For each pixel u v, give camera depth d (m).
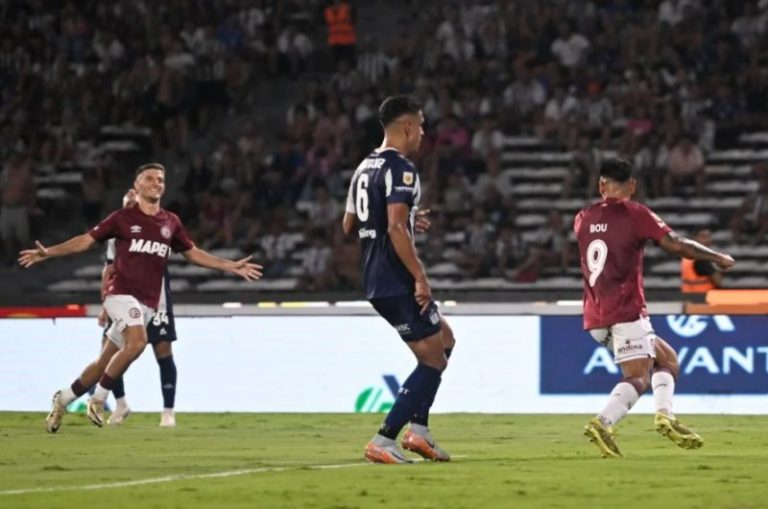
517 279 64.69
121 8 80.44
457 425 41.03
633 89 71.12
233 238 69.69
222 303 60.03
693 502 20.14
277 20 79.25
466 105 72.31
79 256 71.38
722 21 72.81
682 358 46.72
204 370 49.28
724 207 67.81
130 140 76.69
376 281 26.27
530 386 47.47
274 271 67.25
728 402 46.38
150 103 77.06
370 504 19.78
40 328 50.19
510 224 67.56
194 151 76.56
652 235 27.67
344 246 65.75
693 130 70.38
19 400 50.19
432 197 68.94
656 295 53.31
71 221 73.94
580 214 28.73
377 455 26.45
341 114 73.19
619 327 27.89
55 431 37.22
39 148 76.06
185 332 49.38
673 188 68.44
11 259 71.19
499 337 47.75
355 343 48.66
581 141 69.62
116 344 37.62
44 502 19.97
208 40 78.25
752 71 71.25
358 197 26.45
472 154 70.50
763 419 43.34
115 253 37.09
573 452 30.00
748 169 69.00
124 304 36.78
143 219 36.84
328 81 78.06
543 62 73.62
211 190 71.00
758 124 70.75
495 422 42.44
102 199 72.75
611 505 19.80
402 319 26.20
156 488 21.84
